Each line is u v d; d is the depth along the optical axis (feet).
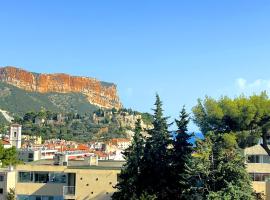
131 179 183.73
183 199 176.65
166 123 191.01
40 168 214.28
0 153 369.30
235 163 159.63
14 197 213.87
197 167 158.71
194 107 187.52
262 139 192.44
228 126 181.78
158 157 185.47
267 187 187.32
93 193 206.28
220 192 154.81
